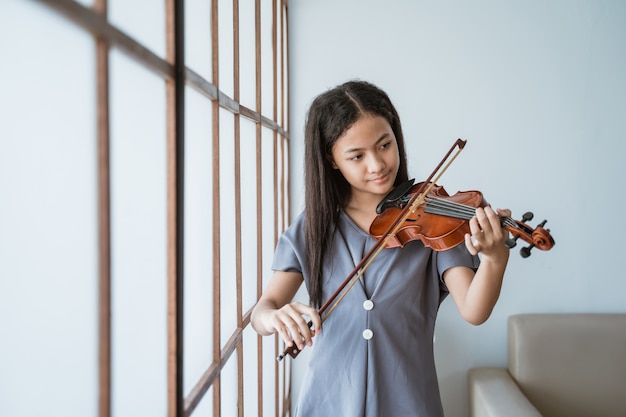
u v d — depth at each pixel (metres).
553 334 2.57
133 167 0.82
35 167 0.56
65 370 0.62
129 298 0.81
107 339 0.70
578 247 2.81
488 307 1.20
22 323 0.54
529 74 2.81
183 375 1.02
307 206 1.43
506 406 2.20
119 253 0.77
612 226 2.80
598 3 2.78
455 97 2.83
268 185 2.25
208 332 1.29
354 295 1.37
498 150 2.82
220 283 1.38
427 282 1.40
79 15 0.62
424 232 1.34
